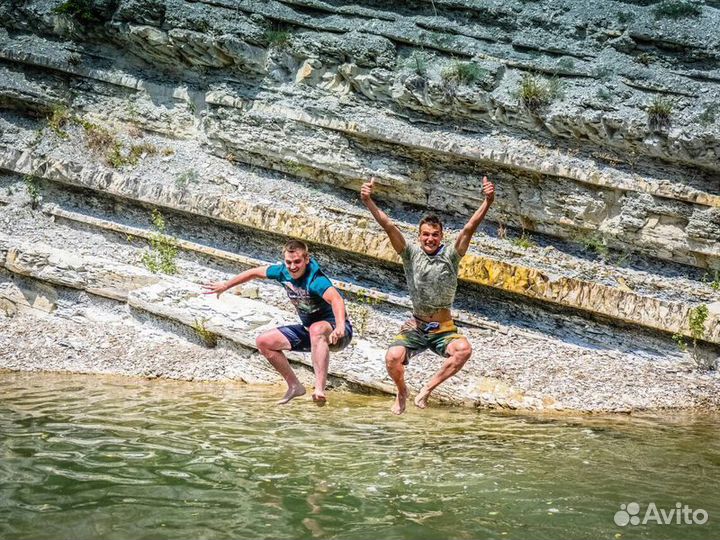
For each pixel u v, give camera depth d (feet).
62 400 27.20
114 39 46.03
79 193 42.63
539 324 37.86
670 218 40.01
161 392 29.86
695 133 38.70
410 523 16.65
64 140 44.29
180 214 41.52
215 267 40.22
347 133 42.91
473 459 22.09
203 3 44.70
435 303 21.81
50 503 16.62
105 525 15.64
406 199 43.37
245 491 18.10
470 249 40.52
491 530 16.47
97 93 46.06
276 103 44.14
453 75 41.60
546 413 30.45
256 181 44.06
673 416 30.96
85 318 37.68
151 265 39.60
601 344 36.99
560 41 42.29
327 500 17.80
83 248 40.70
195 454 20.77
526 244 41.88
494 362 34.58
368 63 42.86
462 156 41.60
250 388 32.22
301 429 24.72
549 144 41.73
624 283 39.40
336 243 38.93
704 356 36.06
